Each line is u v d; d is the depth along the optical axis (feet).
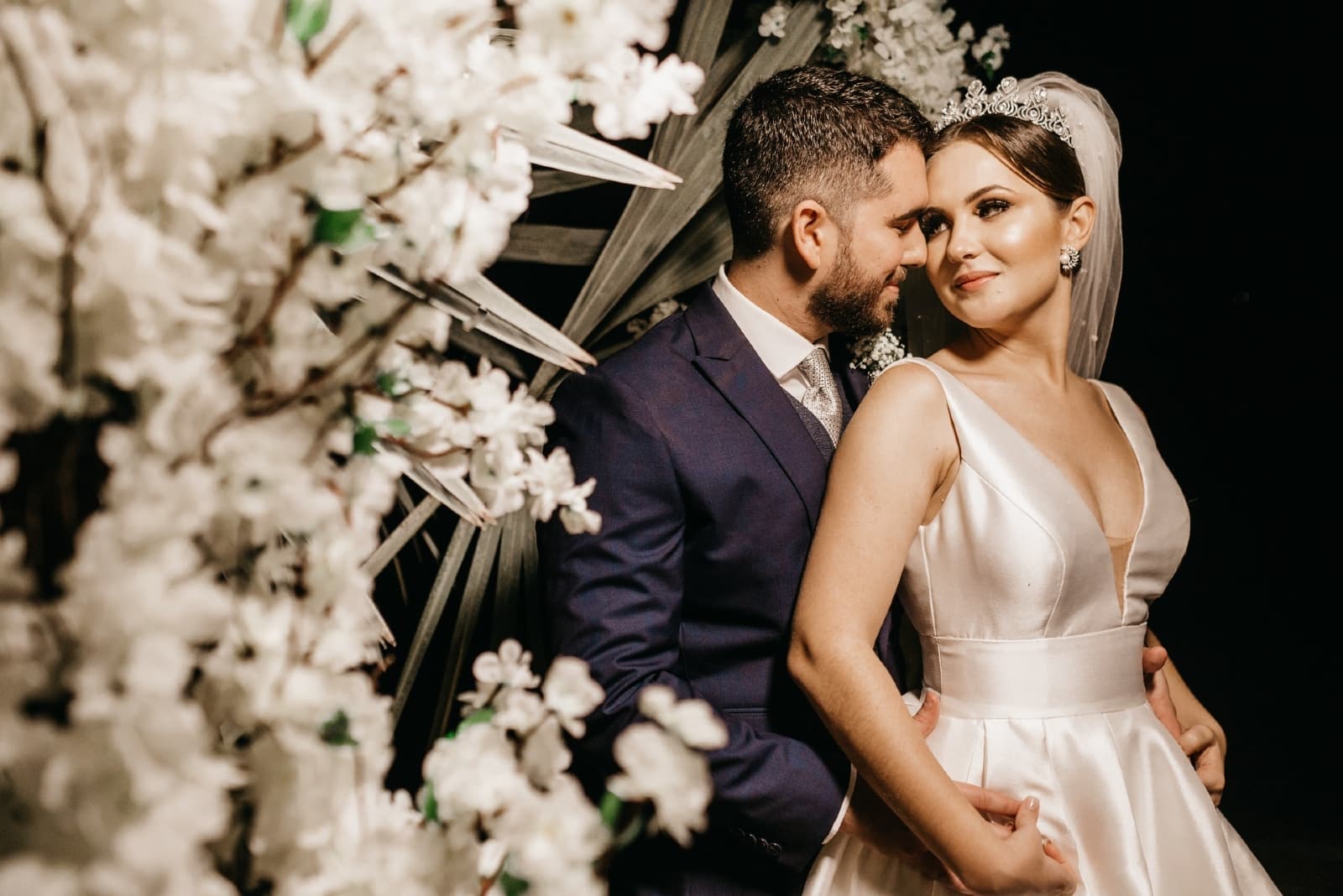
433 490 3.16
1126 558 5.24
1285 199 16.63
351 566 1.97
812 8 6.15
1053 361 5.46
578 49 2.05
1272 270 17.22
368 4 1.97
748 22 6.30
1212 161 16.49
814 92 5.03
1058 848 4.72
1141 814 4.91
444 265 2.10
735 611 4.90
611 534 4.71
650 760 1.80
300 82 1.81
